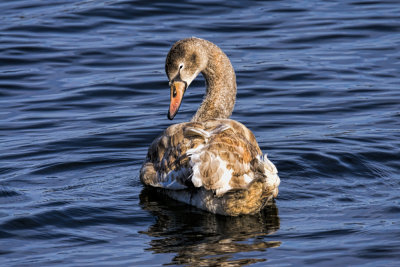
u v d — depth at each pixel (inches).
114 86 699.4
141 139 566.6
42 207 422.9
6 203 432.5
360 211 414.3
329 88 687.1
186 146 418.6
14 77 723.4
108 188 461.1
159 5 938.1
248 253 356.2
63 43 818.8
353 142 545.0
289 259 346.9
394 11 918.4
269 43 815.7
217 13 917.2
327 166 496.7
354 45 808.3
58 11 922.7
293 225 395.2
